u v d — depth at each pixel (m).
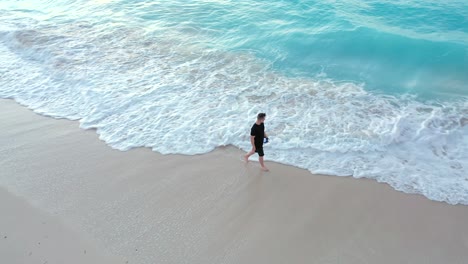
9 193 7.50
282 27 16.03
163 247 6.29
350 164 8.59
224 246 6.33
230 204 7.32
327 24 15.81
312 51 14.22
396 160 8.74
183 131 9.77
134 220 6.86
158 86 11.98
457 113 10.41
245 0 19.80
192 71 13.03
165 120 10.25
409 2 18.28
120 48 14.98
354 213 7.17
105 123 10.24
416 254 6.30
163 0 20.70
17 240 6.29
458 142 9.29
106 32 16.62
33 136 9.69
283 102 11.02
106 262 5.93
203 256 6.13
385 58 13.52
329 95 11.42
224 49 14.73
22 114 10.75
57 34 16.38
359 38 14.47
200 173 8.24
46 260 5.90
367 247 6.41
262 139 7.88
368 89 11.82
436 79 12.29
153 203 7.31
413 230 6.80
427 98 11.23
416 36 14.67
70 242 6.30
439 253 6.34
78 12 19.59
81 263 5.89
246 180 8.03
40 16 19.28
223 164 8.56
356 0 18.88
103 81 12.37
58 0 21.92
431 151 9.02
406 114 10.35
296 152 9.00
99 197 7.47
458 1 18.16
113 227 6.68
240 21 17.06
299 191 7.72
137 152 9.00
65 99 11.51
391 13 17.11
